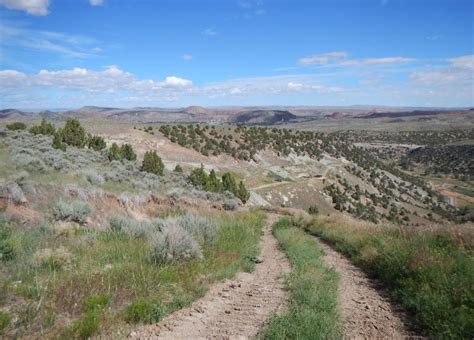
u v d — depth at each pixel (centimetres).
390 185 13062
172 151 9594
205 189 4253
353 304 726
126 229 1302
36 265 796
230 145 12100
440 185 15450
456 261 786
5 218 1088
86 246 1049
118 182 2294
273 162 12175
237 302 752
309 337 513
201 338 559
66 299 643
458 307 586
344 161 14362
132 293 716
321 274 919
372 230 1459
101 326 573
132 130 10319
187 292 785
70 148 3512
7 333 521
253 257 1241
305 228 2258
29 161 1828
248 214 2958
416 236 1088
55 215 1315
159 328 601
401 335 558
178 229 1077
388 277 868
